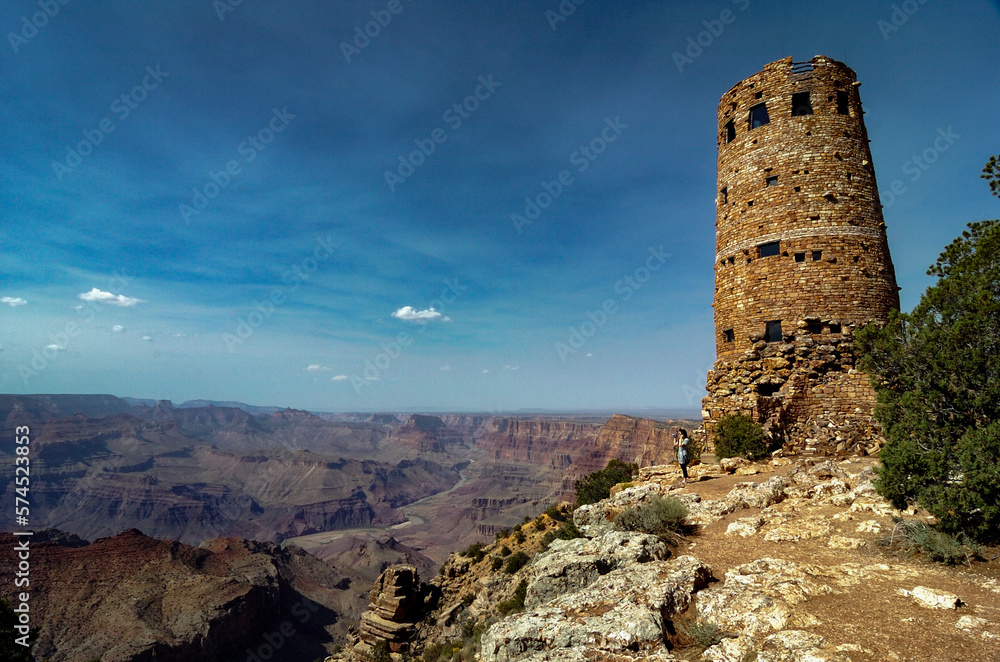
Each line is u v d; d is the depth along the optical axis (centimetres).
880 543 1371
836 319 3111
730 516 1838
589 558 1403
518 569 4641
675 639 993
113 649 9775
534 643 1017
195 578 13188
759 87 3512
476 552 6162
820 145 3303
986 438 1292
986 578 1117
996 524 1264
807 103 3444
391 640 5072
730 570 1271
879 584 1109
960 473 1362
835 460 2672
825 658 795
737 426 2952
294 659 12800
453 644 3869
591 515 2247
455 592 5397
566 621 1057
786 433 3033
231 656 11538
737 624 984
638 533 1566
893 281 3278
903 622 916
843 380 3009
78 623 11275
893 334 1733
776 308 3253
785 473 2358
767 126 3447
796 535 1512
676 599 1119
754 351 3275
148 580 13062
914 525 1356
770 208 3362
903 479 1431
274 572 16450
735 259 3506
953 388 1537
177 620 11494
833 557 1328
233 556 17012
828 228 3203
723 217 3653
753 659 842
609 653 922
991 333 1516
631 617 998
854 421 2944
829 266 3164
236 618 12019
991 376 1495
